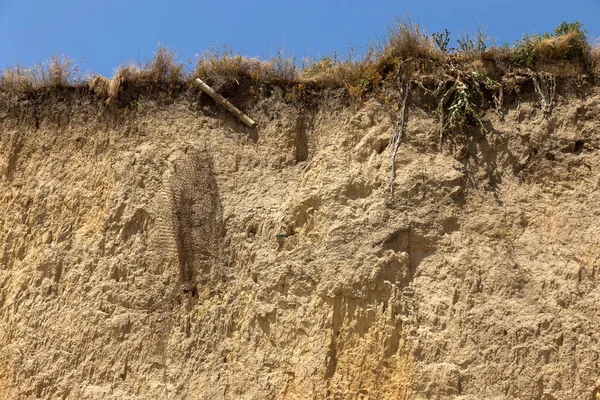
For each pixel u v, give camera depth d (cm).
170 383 976
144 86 1164
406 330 939
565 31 1112
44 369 1015
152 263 1050
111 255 1062
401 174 1027
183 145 1112
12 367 1024
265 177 1084
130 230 1074
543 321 923
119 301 1034
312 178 1054
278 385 948
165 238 1059
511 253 974
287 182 1074
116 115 1153
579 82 1063
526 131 1039
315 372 938
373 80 1094
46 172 1140
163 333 1007
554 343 912
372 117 1073
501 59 1083
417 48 1092
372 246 984
